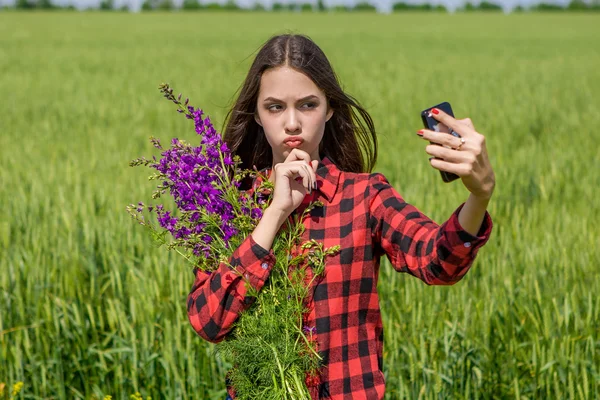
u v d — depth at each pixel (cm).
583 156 845
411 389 361
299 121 210
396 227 206
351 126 240
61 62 2239
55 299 434
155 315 424
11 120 1188
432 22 5959
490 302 412
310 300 208
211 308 205
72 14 6656
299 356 202
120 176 735
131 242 512
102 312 452
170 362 371
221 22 5769
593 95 1481
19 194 645
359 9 9750
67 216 562
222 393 370
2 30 4131
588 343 379
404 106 1290
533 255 486
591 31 4712
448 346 375
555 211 620
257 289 201
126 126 1121
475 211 180
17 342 389
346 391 208
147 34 4019
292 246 211
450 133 175
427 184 685
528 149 891
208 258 216
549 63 2266
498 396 388
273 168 222
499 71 1977
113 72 1941
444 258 187
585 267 475
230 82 1622
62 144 946
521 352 397
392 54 2625
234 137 236
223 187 212
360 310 211
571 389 346
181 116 1200
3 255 502
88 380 404
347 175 220
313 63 211
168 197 628
